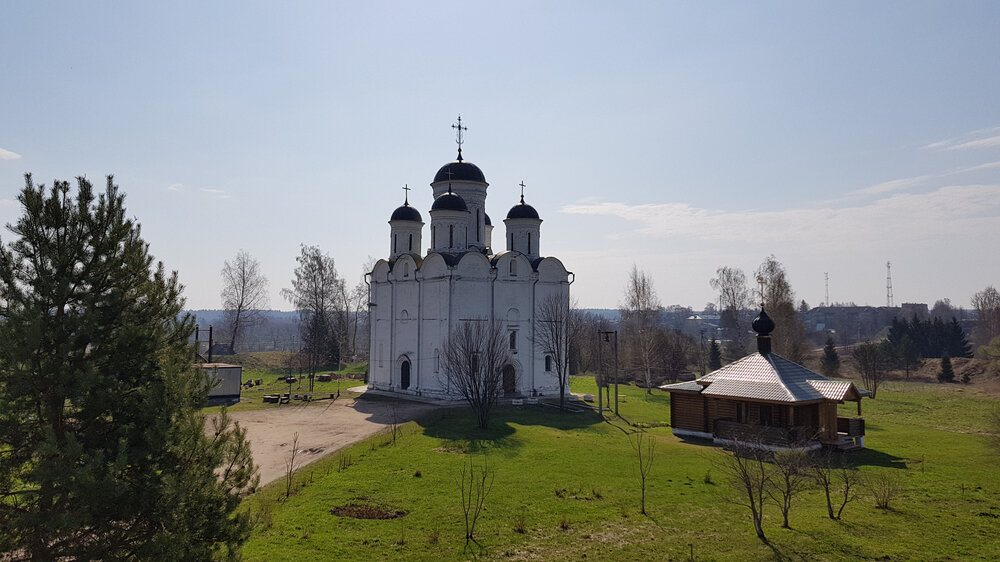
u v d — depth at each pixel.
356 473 26.36
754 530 19.75
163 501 11.90
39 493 11.39
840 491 24.72
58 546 11.45
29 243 12.34
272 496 22.92
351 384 65.00
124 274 13.08
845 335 170.25
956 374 81.50
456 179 56.59
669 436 37.34
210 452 13.23
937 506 22.50
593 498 23.08
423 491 23.66
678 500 22.98
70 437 11.02
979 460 30.52
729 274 97.06
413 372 53.81
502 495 23.28
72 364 12.07
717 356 83.81
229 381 51.78
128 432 12.27
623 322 94.94
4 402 11.33
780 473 22.14
